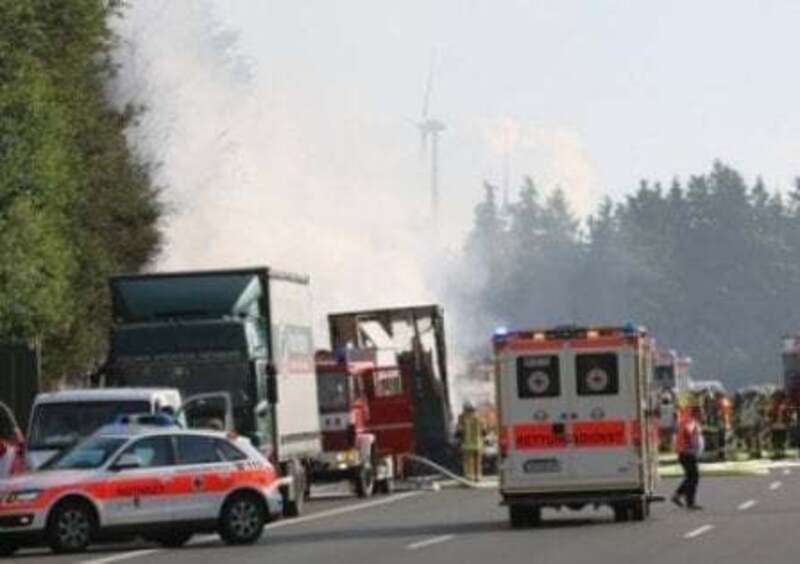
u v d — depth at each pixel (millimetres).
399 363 104625
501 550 53188
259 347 70375
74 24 98250
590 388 62906
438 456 104875
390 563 49812
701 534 57406
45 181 84625
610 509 72562
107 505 55656
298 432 74500
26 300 84375
